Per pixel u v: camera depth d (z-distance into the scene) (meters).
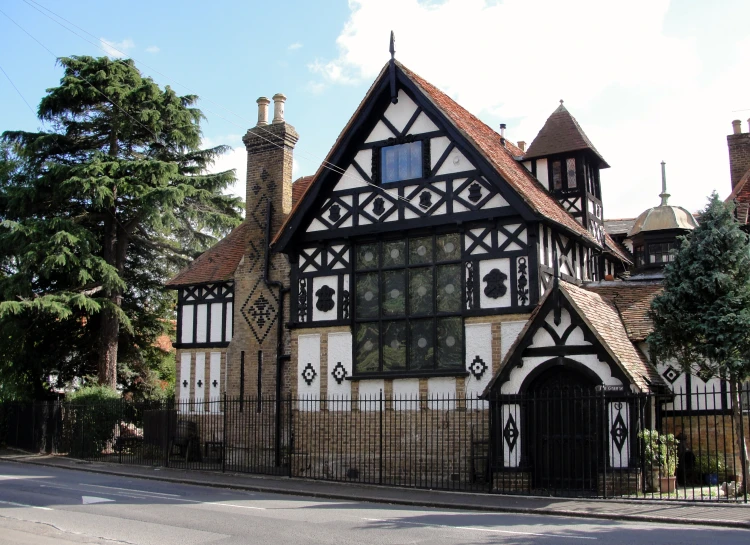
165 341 36.69
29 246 25.03
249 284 21.44
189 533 9.89
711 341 13.21
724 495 13.30
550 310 14.66
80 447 22.94
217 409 21.92
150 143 28.73
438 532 9.93
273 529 10.21
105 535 9.76
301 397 18.17
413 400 15.41
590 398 13.70
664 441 13.93
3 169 27.52
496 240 16.39
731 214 14.05
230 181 28.30
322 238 18.31
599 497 13.24
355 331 17.78
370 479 16.72
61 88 26.97
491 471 14.54
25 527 10.38
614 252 21.28
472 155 16.48
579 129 20.41
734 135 25.03
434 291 16.94
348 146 18.11
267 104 22.55
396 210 17.50
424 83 18.44
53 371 28.22
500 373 14.77
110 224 28.12
